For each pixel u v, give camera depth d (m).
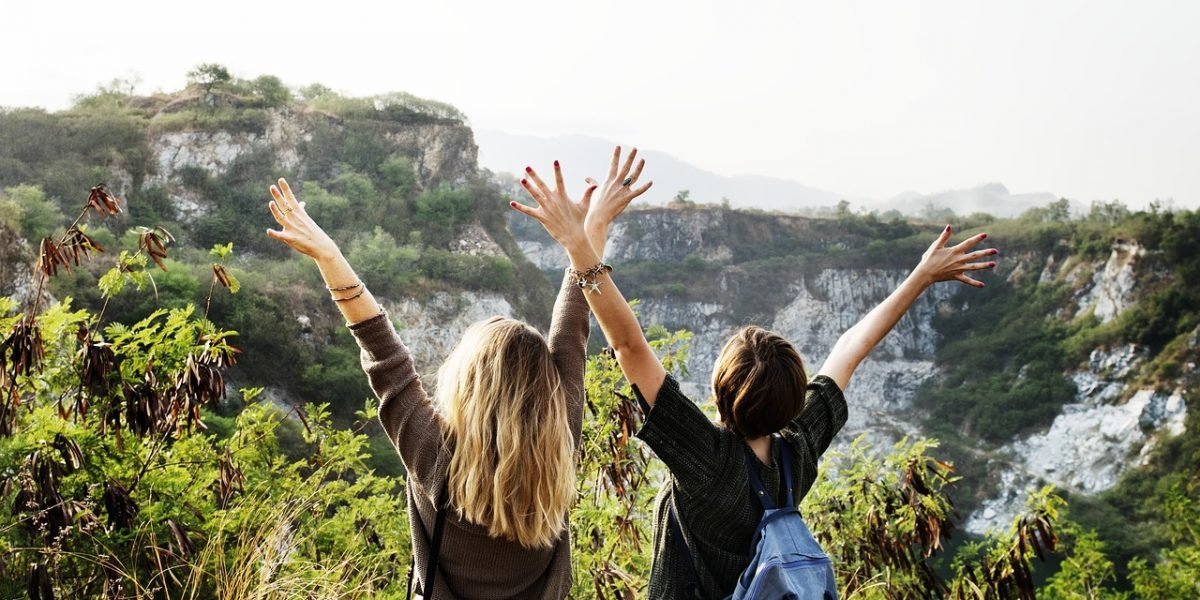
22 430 3.96
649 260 180.88
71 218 76.38
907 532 5.57
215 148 96.50
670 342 5.19
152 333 4.17
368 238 85.69
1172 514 25.45
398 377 1.72
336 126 105.19
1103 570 16.97
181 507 4.05
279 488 5.15
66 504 3.57
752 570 1.75
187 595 3.50
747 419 1.83
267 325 60.84
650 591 1.91
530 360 1.63
